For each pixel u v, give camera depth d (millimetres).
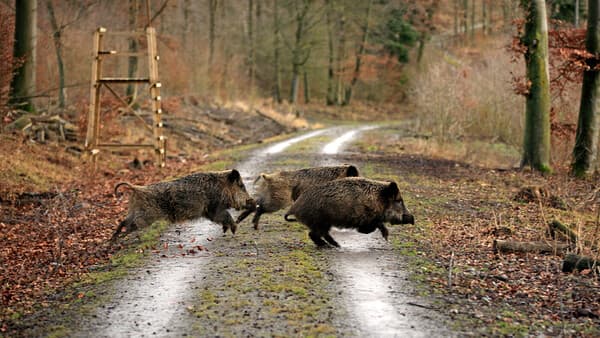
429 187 32062
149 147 39812
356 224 18391
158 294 15148
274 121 87000
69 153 39469
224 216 20375
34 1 41812
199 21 103938
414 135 69312
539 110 38094
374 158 45531
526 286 15391
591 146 35875
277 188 21516
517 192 30359
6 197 28094
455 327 12711
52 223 24375
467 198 28984
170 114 66938
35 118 41312
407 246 19562
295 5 115625
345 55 132375
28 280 17016
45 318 13883
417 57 130500
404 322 13000
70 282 16688
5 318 13961
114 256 19250
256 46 118000
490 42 94938
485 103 62719
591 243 18469
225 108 84875
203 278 16188
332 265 17297
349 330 12578
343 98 143750
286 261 17531
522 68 53469
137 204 19562
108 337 12562
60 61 47719
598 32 34812
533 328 12617
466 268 17031
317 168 21938
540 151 38250
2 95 38344
